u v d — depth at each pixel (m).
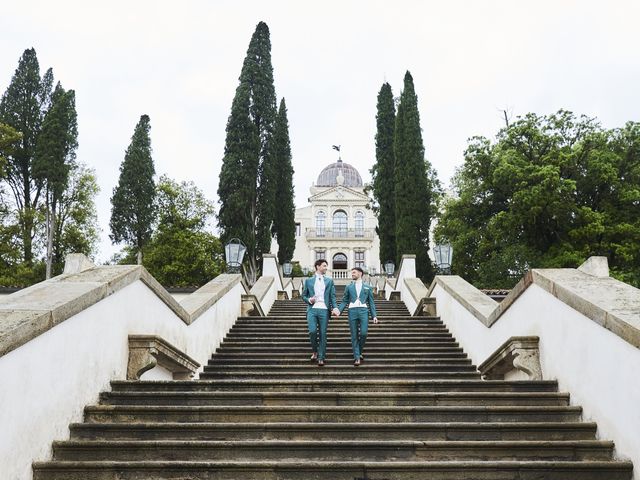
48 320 4.59
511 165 23.64
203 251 30.16
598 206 24.17
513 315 7.17
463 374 7.72
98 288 5.57
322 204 56.06
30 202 32.97
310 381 6.13
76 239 33.09
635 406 4.29
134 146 34.59
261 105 27.31
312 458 4.59
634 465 4.27
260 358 9.49
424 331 11.07
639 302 5.00
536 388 5.86
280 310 16.27
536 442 4.61
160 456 4.60
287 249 30.48
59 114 30.25
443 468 4.31
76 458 4.60
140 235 33.12
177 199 31.91
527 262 22.89
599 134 23.95
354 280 8.77
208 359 9.46
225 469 4.32
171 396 5.62
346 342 10.22
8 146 29.95
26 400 4.29
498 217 23.86
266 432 4.93
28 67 34.38
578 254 22.08
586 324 5.18
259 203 26.50
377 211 29.98
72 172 33.72
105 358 5.80
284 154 31.80
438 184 32.19
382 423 4.99
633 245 22.08
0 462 3.91
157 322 7.28
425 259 24.34
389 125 30.09
